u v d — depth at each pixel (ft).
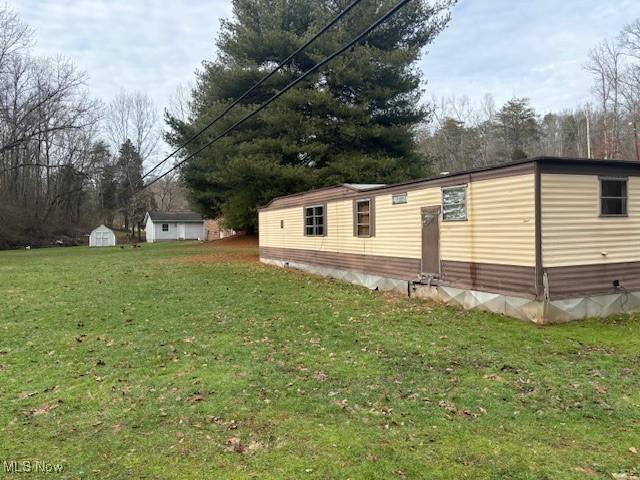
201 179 84.33
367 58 63.87
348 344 20.21
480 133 155.94
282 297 32.45
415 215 32.50
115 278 43.16
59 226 132.98
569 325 23.24
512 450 10.83
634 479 9.56
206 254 71.46
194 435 11.82
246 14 72.79
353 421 12.50
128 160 161.99
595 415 12.67
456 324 23.85
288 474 9.92
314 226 46.73
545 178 23.61
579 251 24.54
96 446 11.30
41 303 30.60
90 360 18.44
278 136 69.67
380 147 70.90
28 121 105.70
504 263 25.53
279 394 14.49
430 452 10.77
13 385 15.70
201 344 20.42
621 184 25.96
